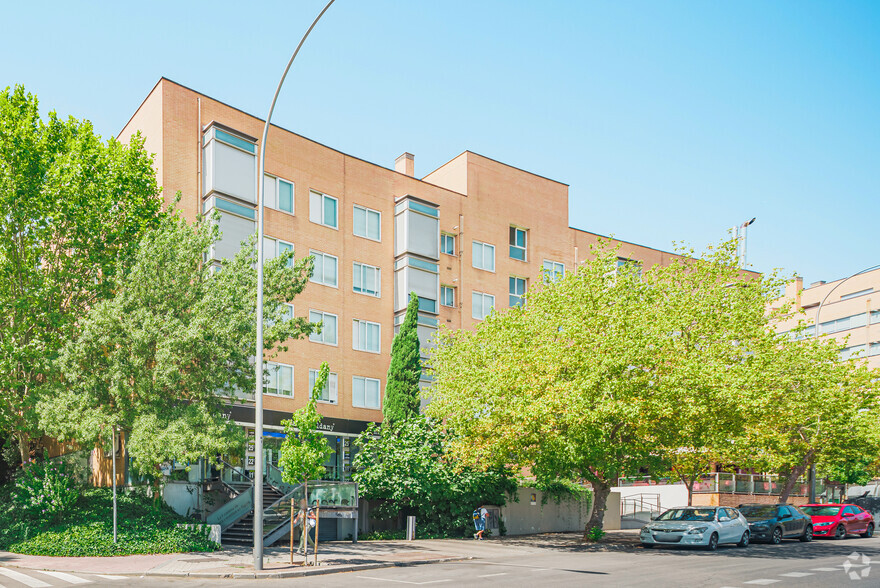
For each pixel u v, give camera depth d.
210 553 21.48
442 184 45.00
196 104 33.03
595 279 27.14
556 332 26.34
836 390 33.44
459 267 41.50
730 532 25.55
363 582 16.41
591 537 27.94
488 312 42.38
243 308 24.39
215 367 23.17
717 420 25.56
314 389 20.06
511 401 24.20
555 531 34.06
